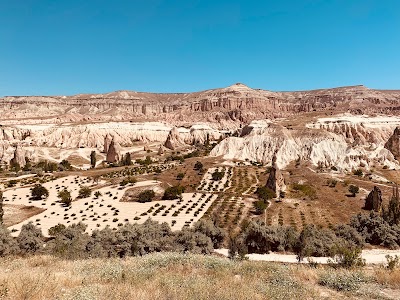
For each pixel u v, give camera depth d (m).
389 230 52.53
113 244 41.16
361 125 190.38
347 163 128.38
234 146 150.12
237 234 54.91
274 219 67.75
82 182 108.00
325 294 12.28
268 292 11.55
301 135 151.00
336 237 48.97
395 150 155.00
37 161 154.62
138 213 76.94
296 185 93.25
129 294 10.83
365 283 13.67
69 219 73.75
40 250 38.22
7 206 82.19
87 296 10.31
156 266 16.30
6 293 10.24
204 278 13.41
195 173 110.81
